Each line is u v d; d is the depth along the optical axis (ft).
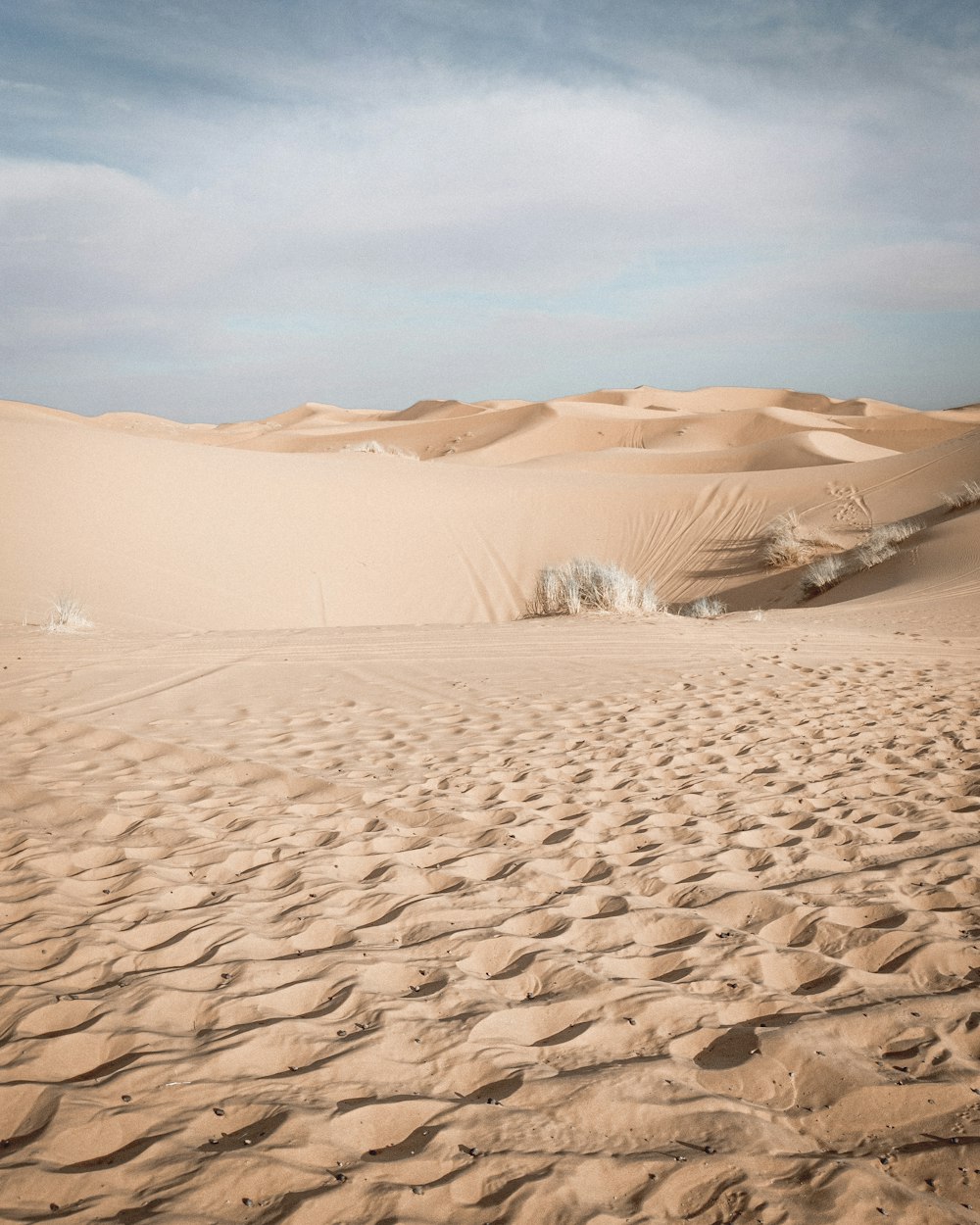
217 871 12.86
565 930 10.95
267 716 22.20
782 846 13.80
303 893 12.09
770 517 87.35
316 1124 7.16
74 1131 7.03
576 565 53.31
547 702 24.30
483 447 233.96
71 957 10.09
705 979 9.70
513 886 12.32
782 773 17.58
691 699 24.72
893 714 22.79
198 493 67.10
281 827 14.64
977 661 31.81
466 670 28.58
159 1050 8.25
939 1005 9.11
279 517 69.00
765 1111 7.48
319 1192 6.41
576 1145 7.00
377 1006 9.04
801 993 9.53
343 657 30.32
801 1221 6.22
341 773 17.48
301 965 9.95
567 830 14.44
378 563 68.95
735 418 247.70
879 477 91.66
